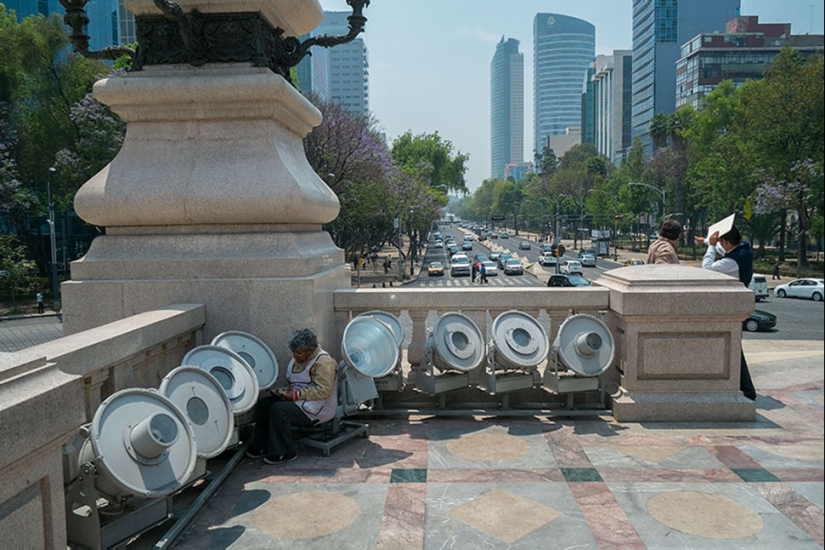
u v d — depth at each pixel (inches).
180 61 228.7
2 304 1724.9
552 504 156.4
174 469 131.1
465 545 135.9
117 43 2591.0
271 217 220.5
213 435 154.0
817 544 135.2
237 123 227.3
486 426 221.9
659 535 139.9
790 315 1171.3
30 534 101.3
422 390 228.5
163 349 190.9
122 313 218.1
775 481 169.8
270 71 226.7
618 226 3358.8
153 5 225.1
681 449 195.8
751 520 146.9
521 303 242.4
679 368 228.2
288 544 137.4
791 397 255.3
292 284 210.8
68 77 1716.3
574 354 226.5
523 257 3361.2
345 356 200.4
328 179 1520.7
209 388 159.3
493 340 225.9
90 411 154.3
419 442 204.8
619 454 191.9
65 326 220.7
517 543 136.7
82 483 122.6
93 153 1612.9
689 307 222.8
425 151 3732.8
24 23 1711.4
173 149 228.5
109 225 230.4
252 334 213.0
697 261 2436.0
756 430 214.5
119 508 128.9
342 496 162.2
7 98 1711.4
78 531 123.6
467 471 179.0
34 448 98.7
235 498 161.6
